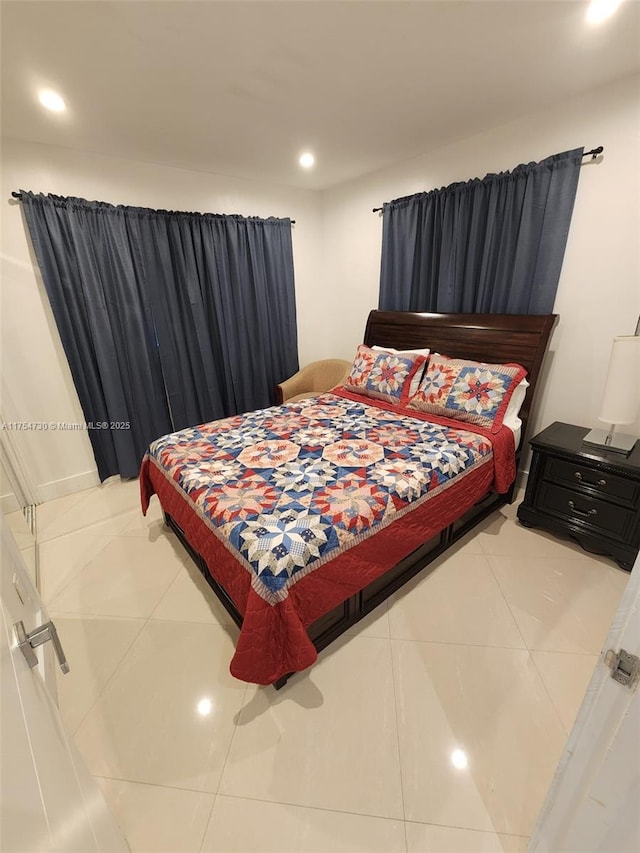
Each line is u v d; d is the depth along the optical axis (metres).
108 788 1.15
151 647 1.63
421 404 2.50
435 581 1.91
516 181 2.28
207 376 3.29
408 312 3.00
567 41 1.50
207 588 1.95
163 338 3.00
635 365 1.82
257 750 1.24
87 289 2.57
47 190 2.38
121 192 2.65
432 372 2.54
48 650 1.16
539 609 1.73
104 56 1.48
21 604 0.96
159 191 2.80
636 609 0.53
